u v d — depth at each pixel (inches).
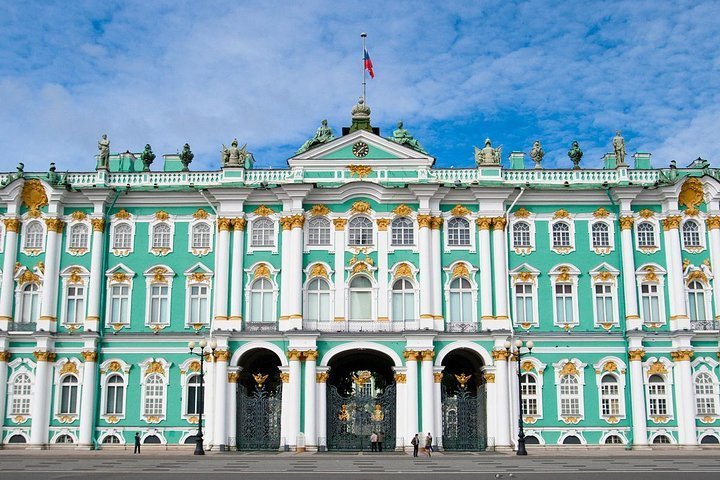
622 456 2153.1
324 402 2466.8
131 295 2625.5
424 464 1841.8
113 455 2228.1
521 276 2613.2
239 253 2605.8
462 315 2583.7
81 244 2664.9
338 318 2551.7
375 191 2625.5
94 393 2551.7
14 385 2566.4
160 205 2677.2
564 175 2674.7
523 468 1706.4
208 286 2628.0
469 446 2484.0
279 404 2519.7
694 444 2468.0
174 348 2578.7
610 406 2541.8
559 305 2605.8
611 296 2613.2
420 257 2586.1
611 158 2827.3
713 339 2541.8
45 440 2527.1
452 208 2640.3
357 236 2628.0
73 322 2613.2
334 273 2591.0
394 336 2493.8
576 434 2514.8
